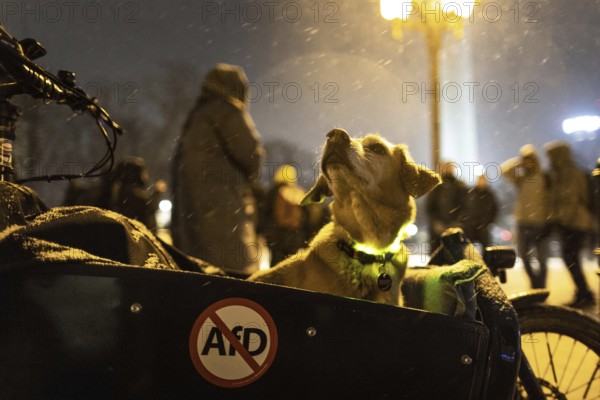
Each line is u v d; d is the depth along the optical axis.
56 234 2.37
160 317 2.19
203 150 4.72
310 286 3.35
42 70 2.64
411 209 3.56
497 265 3.46
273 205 7.23
